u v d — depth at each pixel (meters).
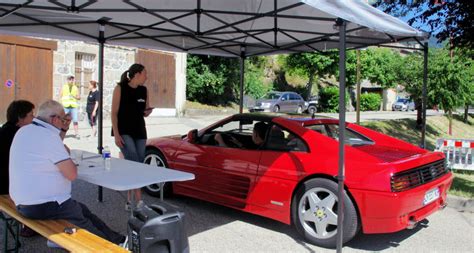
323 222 4.46
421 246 4.64
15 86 13.40
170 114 20.19
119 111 5.47
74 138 11.74
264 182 4.91
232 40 7.63
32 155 3.57
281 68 37.09
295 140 4.87
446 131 21.05
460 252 4.48
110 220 5.29
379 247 4.59
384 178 4.09
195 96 25.52
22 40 13.48
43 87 14.20
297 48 8.02
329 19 4.41
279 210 4.80
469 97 17.45
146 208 3.42
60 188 3.68
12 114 4.31
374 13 4.66
